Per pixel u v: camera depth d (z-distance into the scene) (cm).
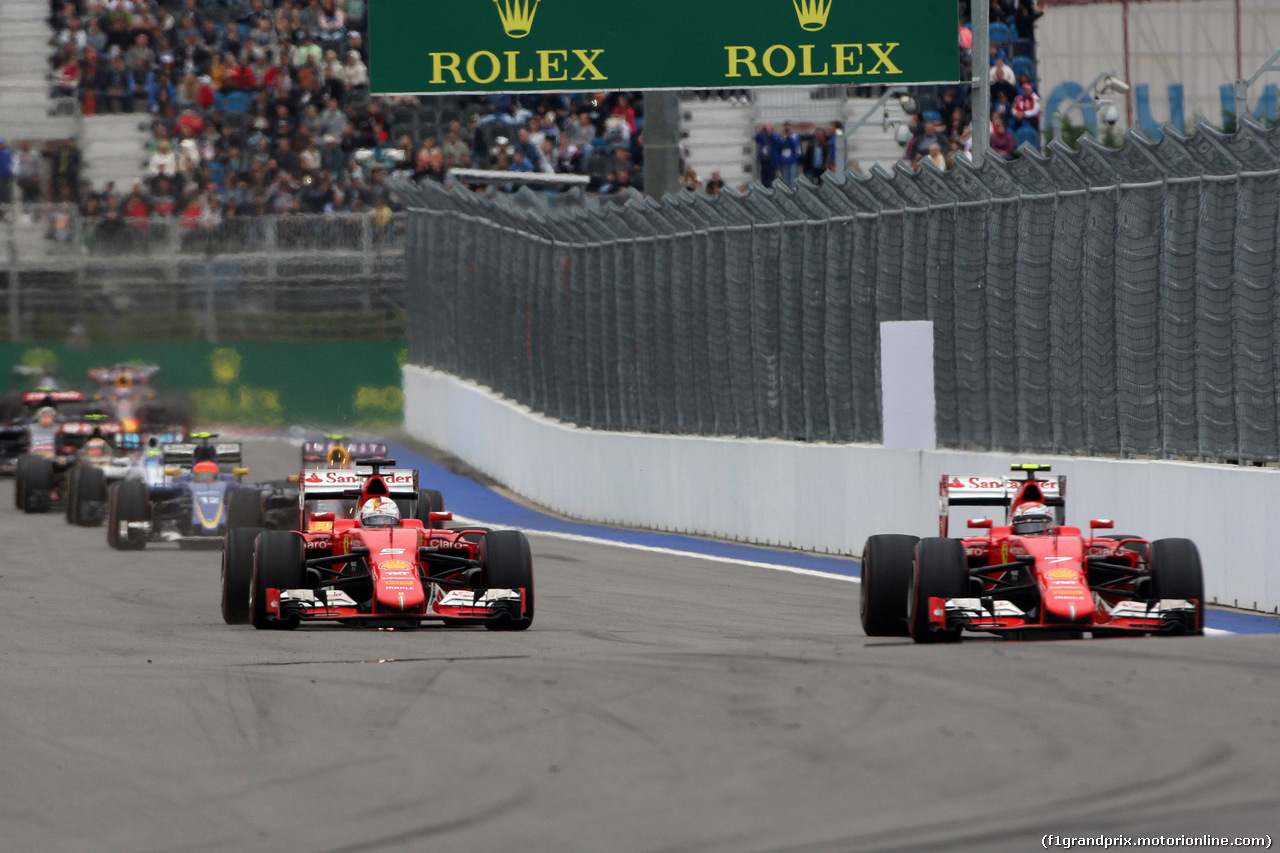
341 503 6900
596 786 2216
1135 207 5344
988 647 3241
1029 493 4003
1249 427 4862
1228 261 4928
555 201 10631
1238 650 3147
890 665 3019
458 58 7738
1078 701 2652
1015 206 5969
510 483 9925
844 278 6838
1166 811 2034
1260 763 2247
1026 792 2133
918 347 6297
